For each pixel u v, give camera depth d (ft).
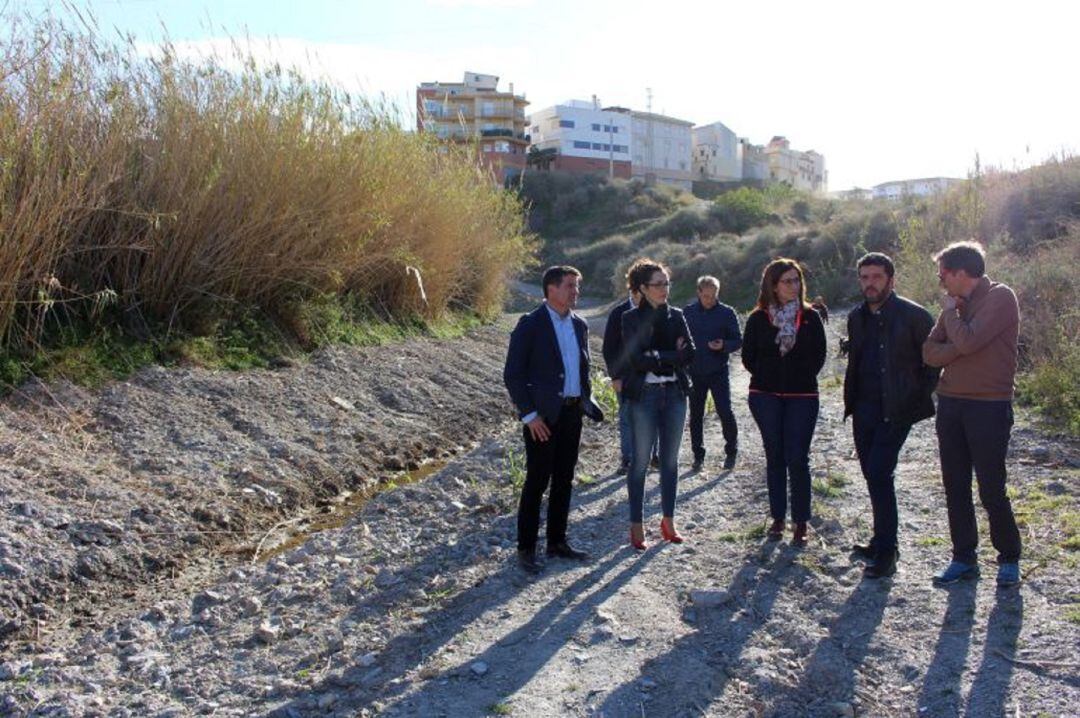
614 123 288.10
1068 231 59.00
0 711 13.67
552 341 18.94
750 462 28.14
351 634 16.34
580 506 24.38
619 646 15.23
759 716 12.97
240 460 25.91
